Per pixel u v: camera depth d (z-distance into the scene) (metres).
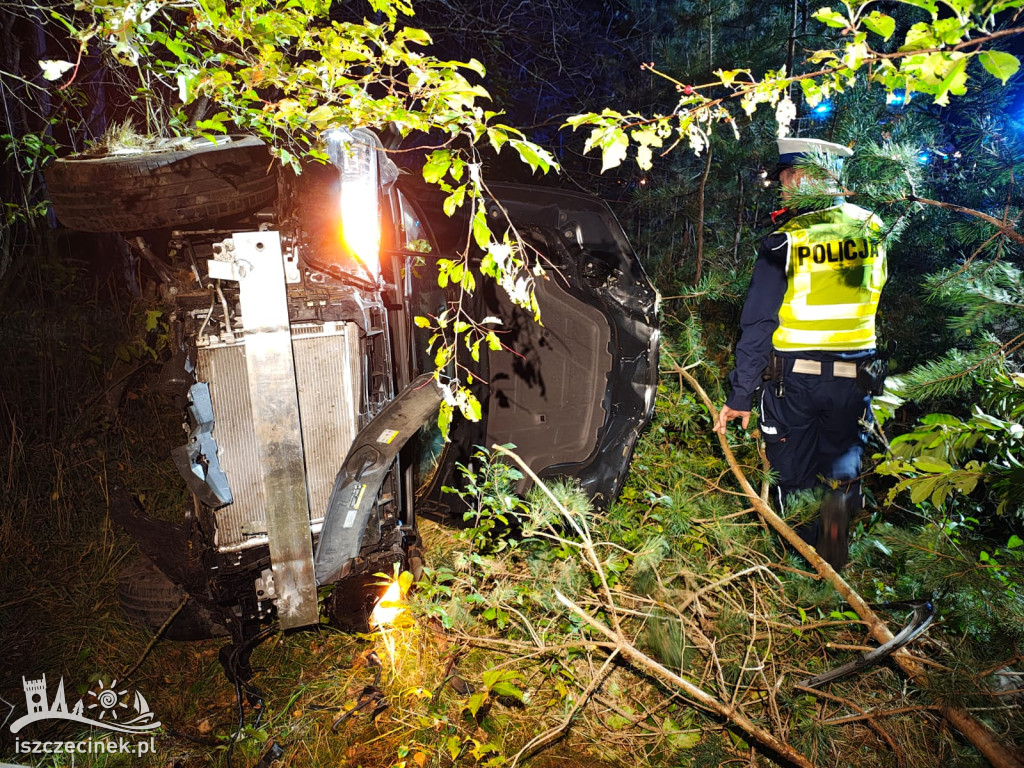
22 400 4.11
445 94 1.82
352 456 2.45
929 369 2.28
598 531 3.23
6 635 2.98
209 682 2.75
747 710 2.54
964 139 3.75
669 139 6.13
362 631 2.83
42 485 3.76
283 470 2.38
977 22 1.27
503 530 3.31
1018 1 1.23
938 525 2.85
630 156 6.48
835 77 1.52
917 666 2.39
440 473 3.32
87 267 5.26
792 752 2.24
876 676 2.64
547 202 3.60
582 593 2.98
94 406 3.94
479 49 7.00
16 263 4.41
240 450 2.40
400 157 5.00
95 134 4.62
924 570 2.48
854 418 3.21
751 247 5.71
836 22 1.35
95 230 2.34
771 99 1.60
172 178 2.29
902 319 3.98
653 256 6.16
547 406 3.45
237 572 2.45
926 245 3.95
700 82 5.54
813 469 3.35
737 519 3.43
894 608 2.86
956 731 2.38
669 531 3.20
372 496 2.50
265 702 2.60
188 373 2.32
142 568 2.92
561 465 3.41
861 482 3.40
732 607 2.83
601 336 3.37
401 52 1.85
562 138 7.42
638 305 3.53
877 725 2.34
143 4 1.73
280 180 2.44
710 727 2.47
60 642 2.95
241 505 2.43
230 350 2.36
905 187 2.32
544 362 3.42
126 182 2.26
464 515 2.98
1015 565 2.49
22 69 4.46
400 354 2.85
